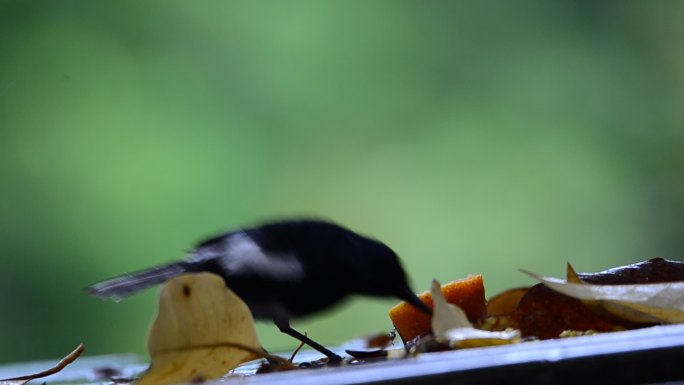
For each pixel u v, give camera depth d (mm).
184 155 17375
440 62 18406
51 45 17406
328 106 18047
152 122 17406
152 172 17172
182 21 17812
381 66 18281
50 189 16766
